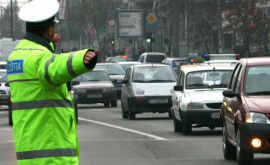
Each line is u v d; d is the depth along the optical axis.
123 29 175.50
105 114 52.38
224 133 24.69
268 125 21.06
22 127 9.38
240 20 105.88
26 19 9.55
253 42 106.25
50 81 8.95
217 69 35.78
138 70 48.22
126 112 47.97
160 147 28.42
